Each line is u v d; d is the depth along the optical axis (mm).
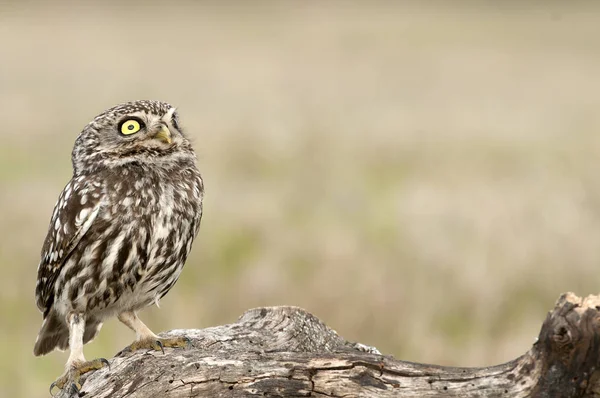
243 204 17812
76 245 7434
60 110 32781
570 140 27984
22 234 15484
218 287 13148
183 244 7762
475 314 12461
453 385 5773
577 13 92000
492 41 65688
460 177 21797
